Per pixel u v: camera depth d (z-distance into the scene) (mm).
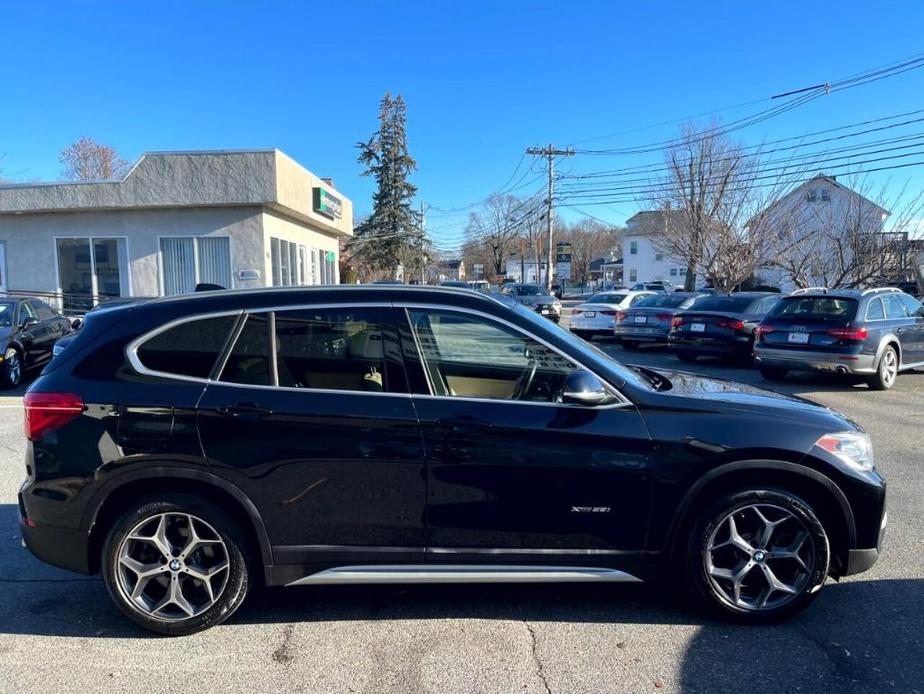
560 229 97000
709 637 3182
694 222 23938
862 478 3256
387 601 3572
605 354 3768
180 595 3182
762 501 3217
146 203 17500
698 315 13273
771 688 2775
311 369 3230
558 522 3188
